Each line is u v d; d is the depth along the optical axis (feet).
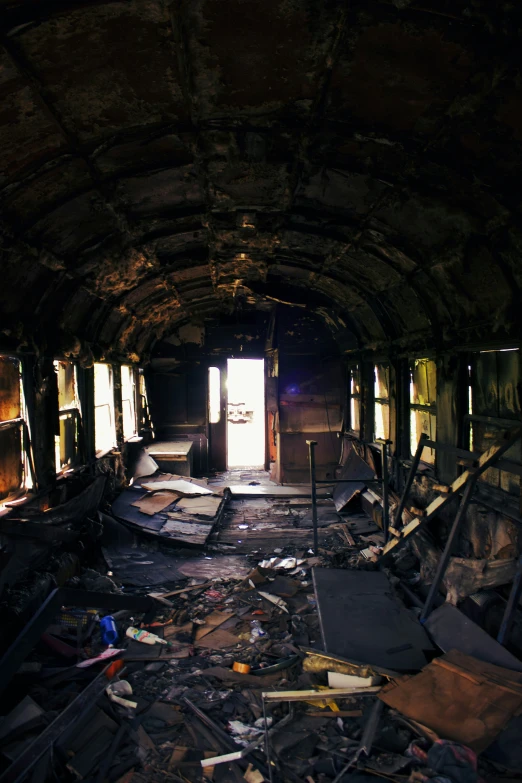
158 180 13.53
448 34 7.95
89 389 22.74
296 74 9.39
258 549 23.77
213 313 38.63
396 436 24.34
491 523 15.66
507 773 9.56
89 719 11.29
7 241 12.09
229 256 22.53
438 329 18.85
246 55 8.80
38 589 14.82
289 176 13.69
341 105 10.27
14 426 15.79
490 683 11.27
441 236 14.39
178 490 28.91
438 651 13.57
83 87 9.07
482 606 13.88
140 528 23.61
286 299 30.09
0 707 11.69
